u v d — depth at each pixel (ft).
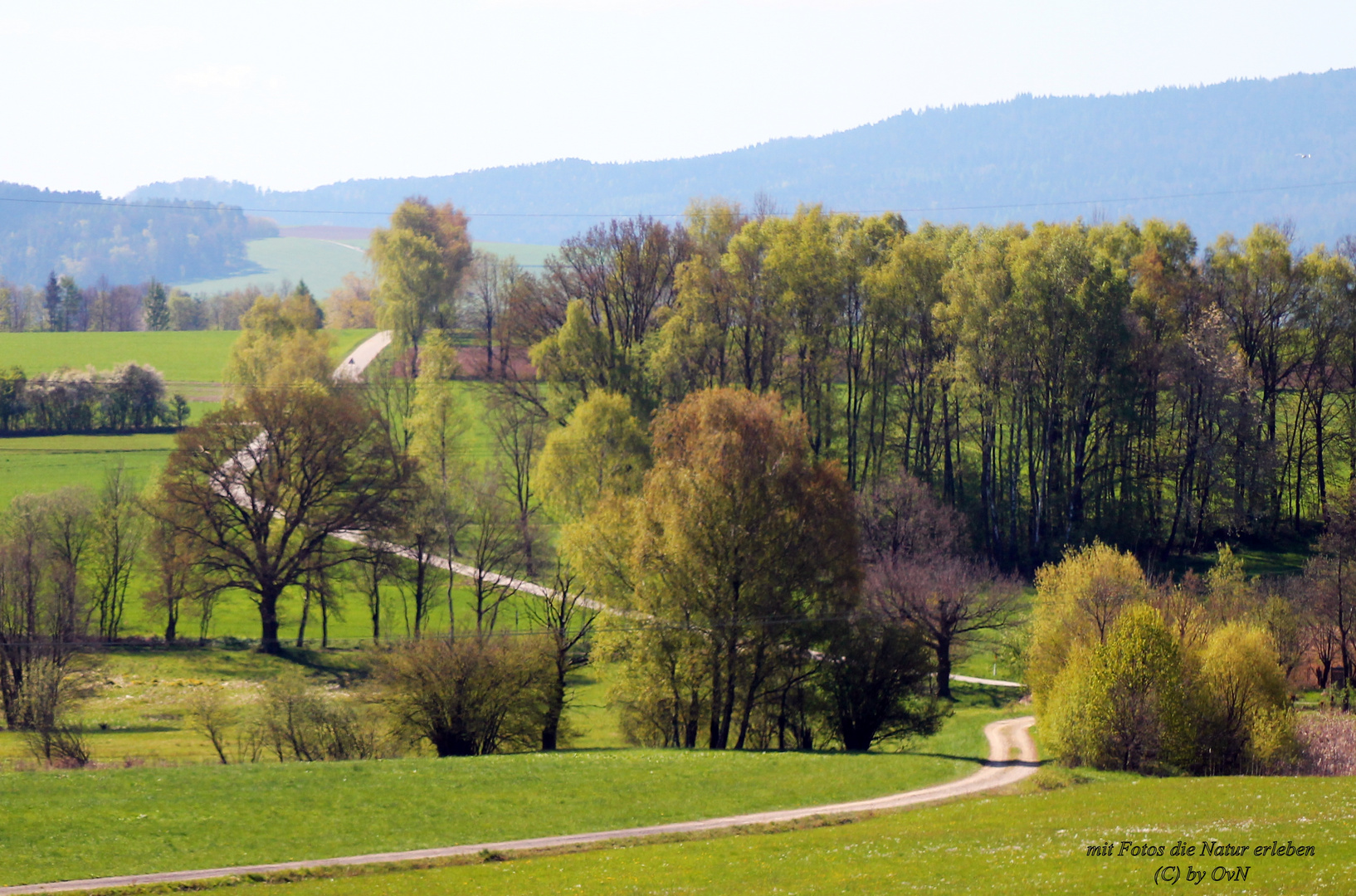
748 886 98.84
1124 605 196.34
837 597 190.90
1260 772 161.17
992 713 221.05
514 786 144.87
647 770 153.99
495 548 243.19
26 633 220.23
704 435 188.75
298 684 183.62
